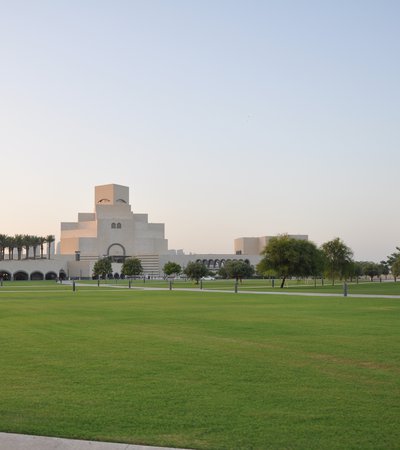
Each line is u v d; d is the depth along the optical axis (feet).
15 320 90.58
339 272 314.14
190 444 26.86
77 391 37.81
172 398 35.70
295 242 282.36
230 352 54.44
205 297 167.12
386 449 26.22
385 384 39.70
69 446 26.61
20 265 628.69
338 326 78.43
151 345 59.62
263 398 35.63
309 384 39.73
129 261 607.37
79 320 90.02
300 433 28.45
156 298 162.50
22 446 26.61
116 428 29.37
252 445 26.71
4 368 46.42
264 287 273.75
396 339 64.03
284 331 72.38
